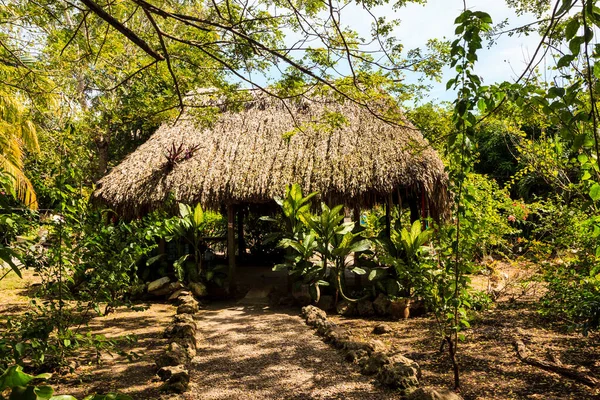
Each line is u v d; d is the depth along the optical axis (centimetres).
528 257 652
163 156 898
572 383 378
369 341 503
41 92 557
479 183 701
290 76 412
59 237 429
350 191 736
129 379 413
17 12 496
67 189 437
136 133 1555
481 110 292
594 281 420
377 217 1044
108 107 629
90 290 468
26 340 383
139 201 822
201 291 795
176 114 554
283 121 910
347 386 390
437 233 489
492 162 1371
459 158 346
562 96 209
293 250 792
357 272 701
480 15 243
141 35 489
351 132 834
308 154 825
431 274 432
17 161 811
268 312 708
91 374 426
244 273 1038
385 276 696
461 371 420
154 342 537
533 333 527
